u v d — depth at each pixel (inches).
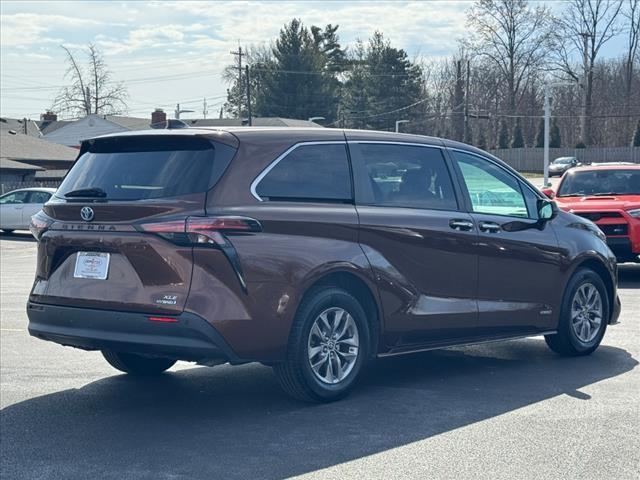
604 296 333.4
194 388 279.3
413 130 3307.1
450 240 278.8
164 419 242.5
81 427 235.5
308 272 240.5
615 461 204.1
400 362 318.0
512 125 3053.6
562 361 319.3
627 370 302.2
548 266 311.0
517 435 224.5
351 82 3366.1
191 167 235.1
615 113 2923.2
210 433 228.4
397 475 195.0
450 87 3454.7
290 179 246.1
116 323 231.0
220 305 225.0
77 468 202.2
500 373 298.2
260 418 242.2
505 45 2906.0
